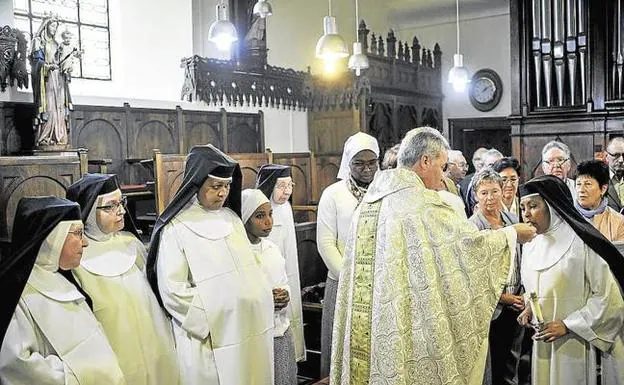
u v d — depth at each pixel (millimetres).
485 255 2730
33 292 2531
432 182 2842
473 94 11484
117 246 3027
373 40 9875
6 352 2408
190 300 2953
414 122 10820
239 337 3004
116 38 7652
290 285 4359
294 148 8844
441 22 11703
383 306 2658
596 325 2834
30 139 5695
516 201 4035
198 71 7641
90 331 2623
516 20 8562
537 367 3008
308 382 4449
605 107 8070
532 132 8555
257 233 3430
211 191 3098
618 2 7957
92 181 2955
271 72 8516
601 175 3434
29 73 5844
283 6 9352
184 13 8188
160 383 2949
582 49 8211
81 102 6566
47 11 7066
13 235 2570
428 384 2604
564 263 2928
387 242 2703
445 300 2643
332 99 8711
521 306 3201
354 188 3842
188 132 7477
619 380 2887
